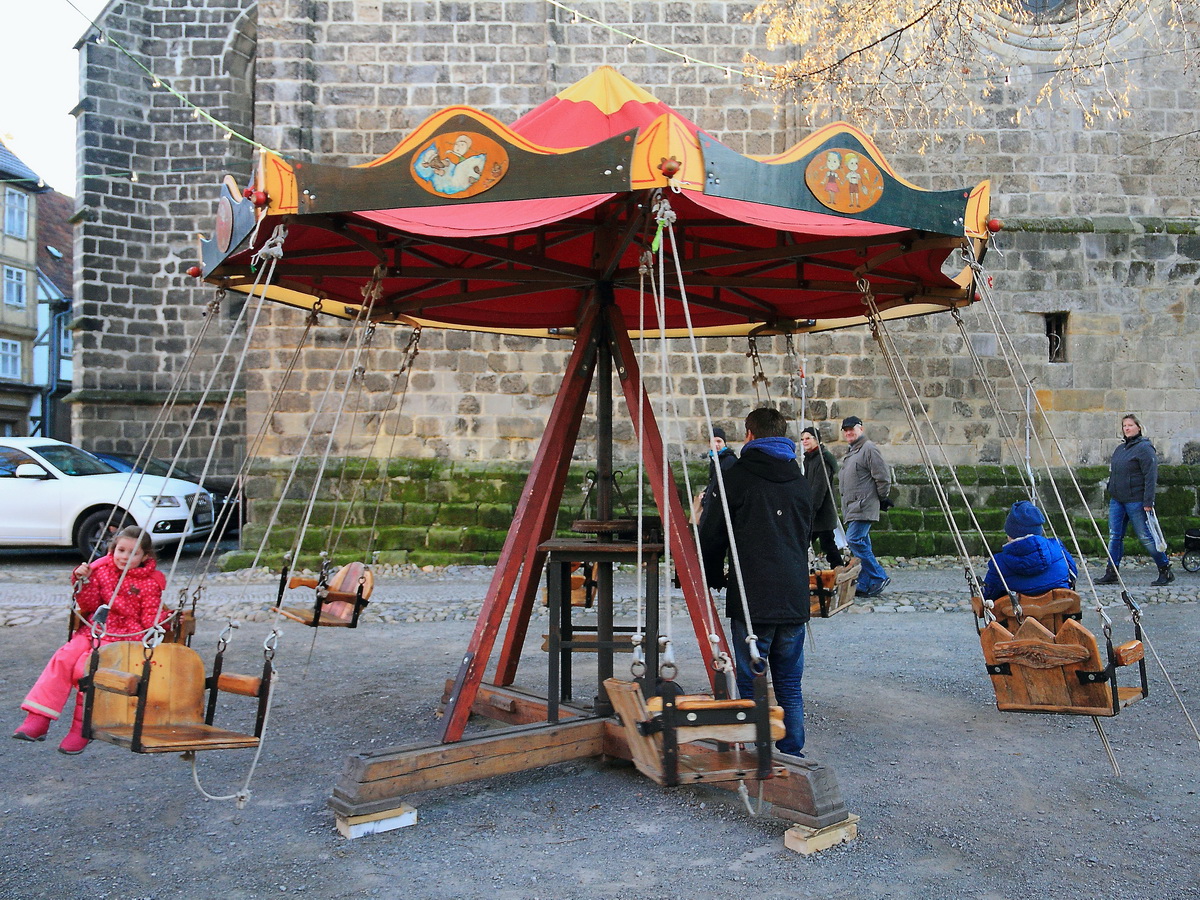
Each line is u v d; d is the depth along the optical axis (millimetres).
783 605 4441
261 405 12617
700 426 12766
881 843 3816
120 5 17484
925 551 12586
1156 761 4871
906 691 6328
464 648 7781
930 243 4684
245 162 17734
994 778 4613
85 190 17078
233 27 17672
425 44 12812
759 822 4043
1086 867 3604
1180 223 13102
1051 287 13008
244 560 12000
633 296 6609
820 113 12625
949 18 10469
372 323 4773
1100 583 10539
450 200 3779
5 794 4434
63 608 9195
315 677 6762
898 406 12914
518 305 7113
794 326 7227
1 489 12352
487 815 4125
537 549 5484
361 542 12344
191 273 5117
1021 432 12961
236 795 4004
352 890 3398
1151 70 13188
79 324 16984
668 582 3387
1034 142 13016
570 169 3699
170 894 3369
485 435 12836
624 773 4668
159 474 14727
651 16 12836
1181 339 13102
